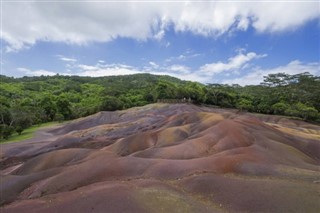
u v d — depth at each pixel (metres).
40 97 101.44
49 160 27.66
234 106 87.44
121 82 166.62
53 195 17.92
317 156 29.52
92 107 84.00
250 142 27.84
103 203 15.00
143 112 70.94
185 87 94.62
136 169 21.55
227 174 19.45
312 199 14.67
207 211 14.26
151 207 14.38
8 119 63.66
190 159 23.02
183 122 42.66
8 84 138.25
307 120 69.69
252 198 15.14
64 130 62.09
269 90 100.62
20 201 18.64
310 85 91.06
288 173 19.22
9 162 36.22
